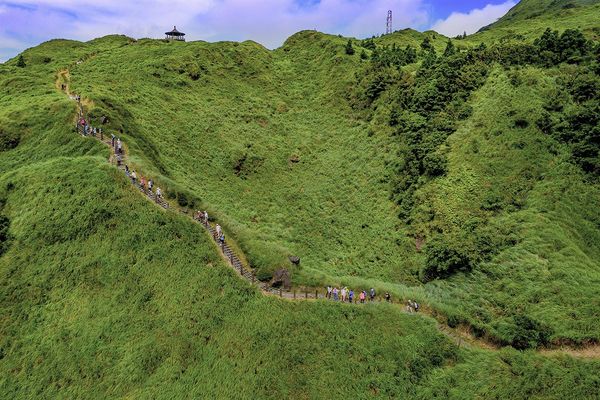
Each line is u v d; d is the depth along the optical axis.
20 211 36.00
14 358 27.92
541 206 39.22
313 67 83.62
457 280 35.38
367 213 49.91
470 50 63.69
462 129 51.28
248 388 24.97
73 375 26.53
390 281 39.81
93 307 29.33
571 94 50.25
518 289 32.22
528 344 28.39
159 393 25.03
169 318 28.30
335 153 61.66
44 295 30.56
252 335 27.56
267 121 67.25
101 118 45.97
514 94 51.66
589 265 33.28
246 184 54.03
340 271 41.66
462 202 42.62
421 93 59.19
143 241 32.19
